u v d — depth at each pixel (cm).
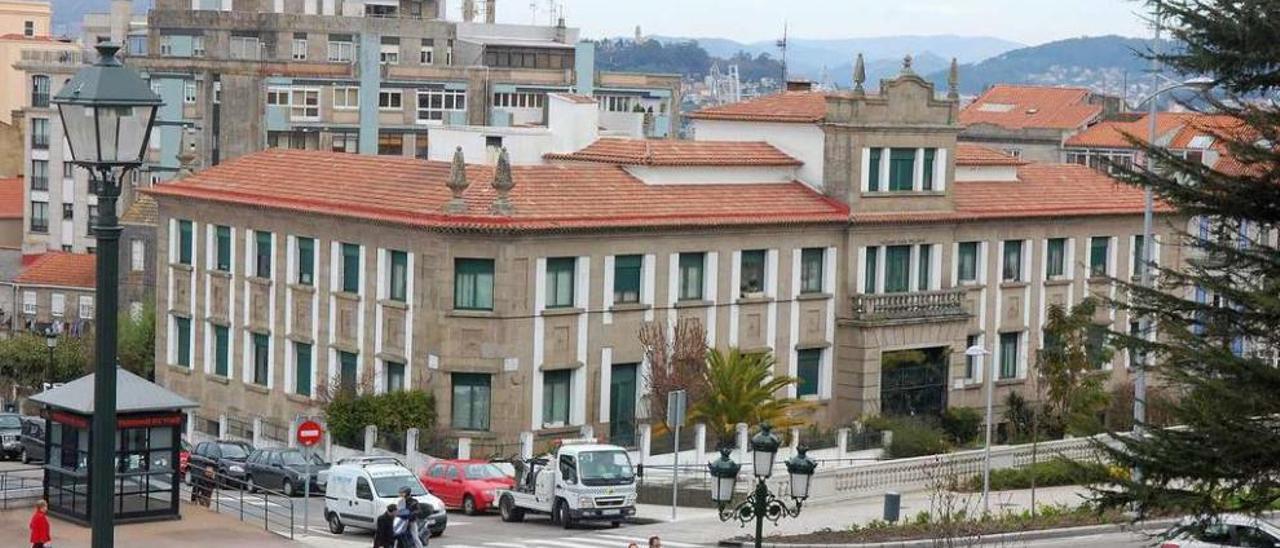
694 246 7662
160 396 5575
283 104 13538
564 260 7375
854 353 8062
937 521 5566
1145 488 3189
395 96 14050
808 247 8019
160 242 8906
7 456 7850
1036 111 14525
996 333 8694
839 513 6122
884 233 8200
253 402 8350
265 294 8262
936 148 8381
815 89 9925
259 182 8412
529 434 7100
